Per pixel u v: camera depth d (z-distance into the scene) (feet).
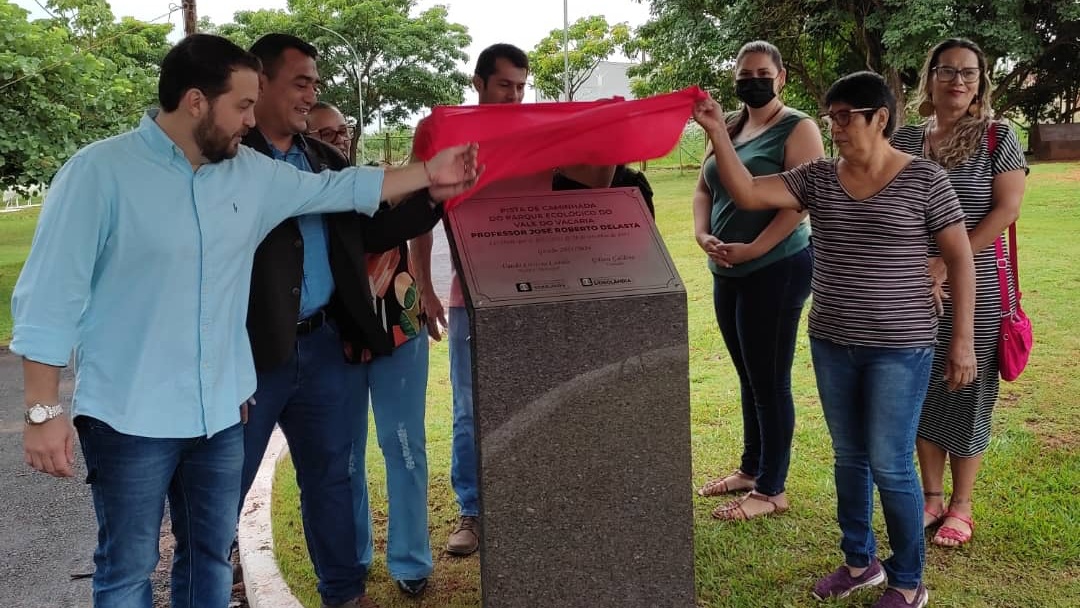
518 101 10.27
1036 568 9.63
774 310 10.71
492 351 7.20
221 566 7.74
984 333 9.95
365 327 8.45
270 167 7.46
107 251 6.64
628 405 7.56
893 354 8.36
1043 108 75.36
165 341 6.83
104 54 47.19
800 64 67.62
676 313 7.57
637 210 8.04
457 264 7.45
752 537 10.77
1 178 33.94
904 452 8.62
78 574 11.30
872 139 8.15
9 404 20.07
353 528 9.11
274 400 8.36
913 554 8.80
